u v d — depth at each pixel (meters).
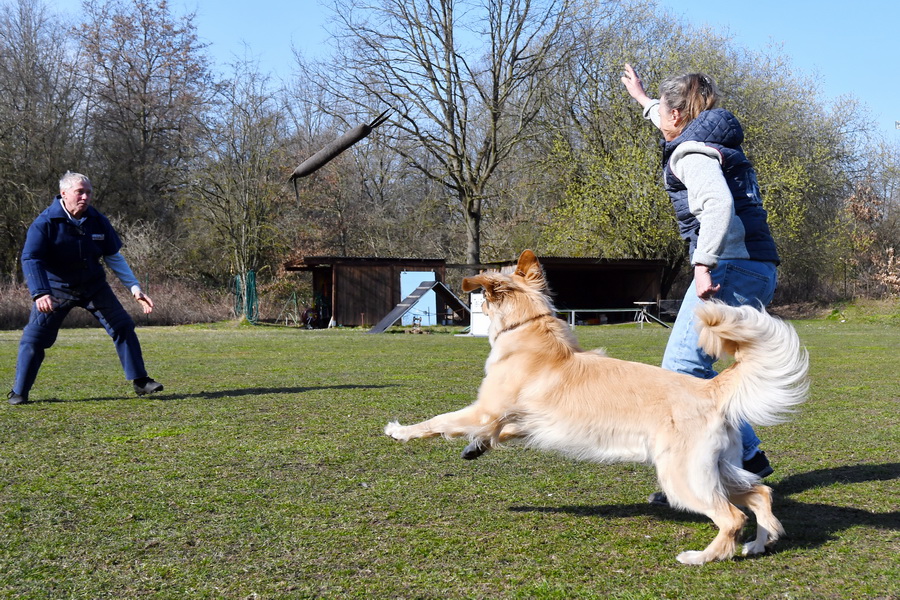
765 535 3.11
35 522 3.35
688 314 3.83
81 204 6.42
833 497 3.91
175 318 27.80
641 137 28.91
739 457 3.21
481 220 39.69
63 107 34.09
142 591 2.62
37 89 33.38
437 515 3.54
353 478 4.19
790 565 2.96
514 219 37.16
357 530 3.30
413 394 7.43
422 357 12.01
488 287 3.84
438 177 32.88
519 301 3.80
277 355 12.38
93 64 36.78
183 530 3.27
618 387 3.36
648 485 4.14
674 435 3.15
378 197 43.25
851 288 32.69
